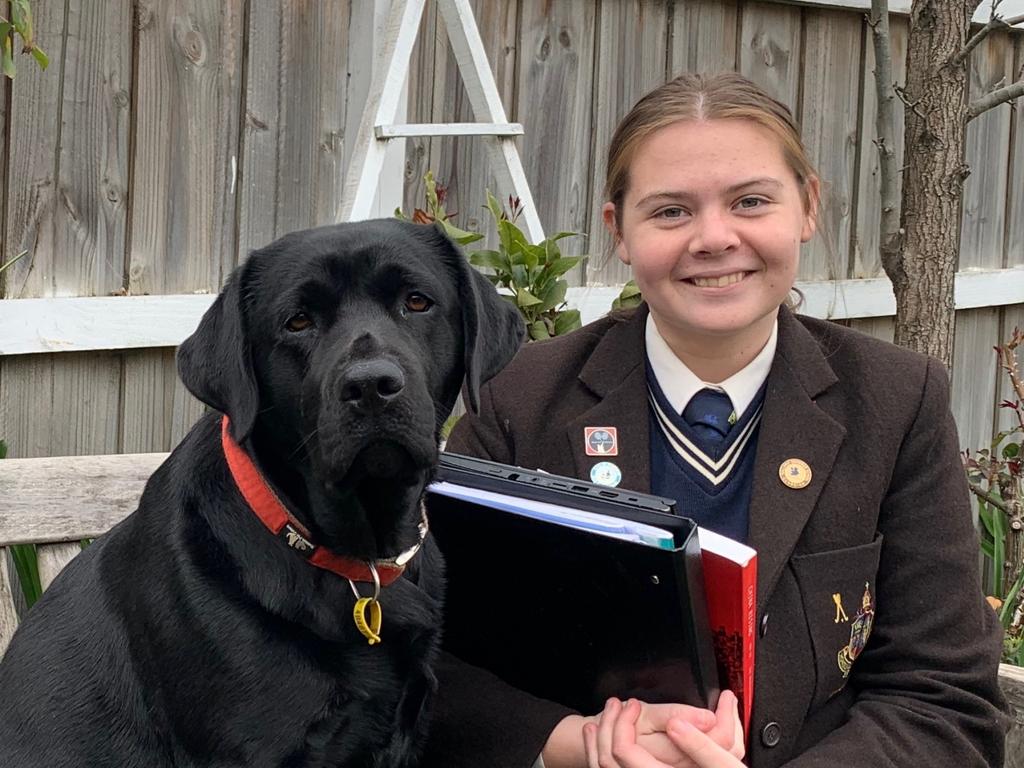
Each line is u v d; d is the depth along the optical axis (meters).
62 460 2.57
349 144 3.82
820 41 4.75
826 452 2.13
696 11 4.43
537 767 2.07
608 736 1.93
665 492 2.19
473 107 3.73
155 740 1.93
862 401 2.17
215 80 3.58
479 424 2.30
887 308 5.00
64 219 3.40
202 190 3.60
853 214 4.94
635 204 2.17
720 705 1.92
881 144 3.65
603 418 2.22
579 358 2.35
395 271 2.00
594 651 2.00
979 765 2.08
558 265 3.23
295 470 1.97
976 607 2.15
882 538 2.16
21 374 3.39
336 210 3.85
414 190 3.96
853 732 2.07
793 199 2.16
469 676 2.17
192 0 3.51
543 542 1.91
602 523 1.80
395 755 2.05
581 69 4.23
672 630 1.83
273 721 1.87
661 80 4.41
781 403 2.16
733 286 2.12
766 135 2.13
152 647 1.92
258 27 3.63
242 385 1.92
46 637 2.08
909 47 3.62
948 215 3.58
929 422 2.18
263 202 3.71
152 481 2.10
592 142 4.30
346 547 1.95
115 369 3.56
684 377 2.22
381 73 3.48
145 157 3.50
